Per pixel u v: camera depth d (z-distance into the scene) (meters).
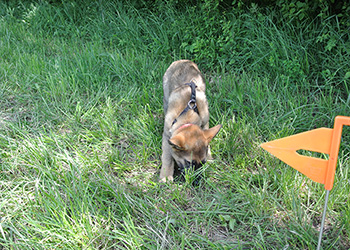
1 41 6.32
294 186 3.32
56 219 3.03
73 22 6.88
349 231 2.89
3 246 2.83
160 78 5.16
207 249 2.87
